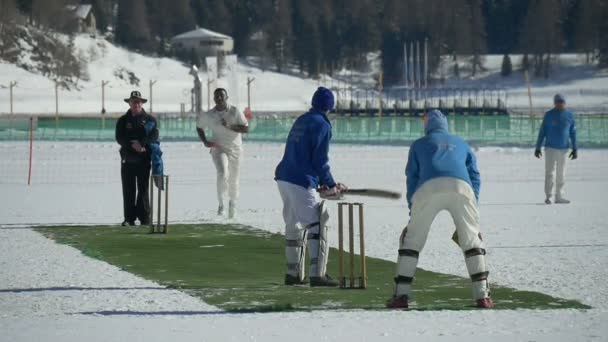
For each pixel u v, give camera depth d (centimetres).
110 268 3397
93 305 2688
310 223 2980
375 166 9256
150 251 3850
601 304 2623
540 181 7512
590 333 2222
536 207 5525
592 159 10288
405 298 2600
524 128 15350
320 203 2984
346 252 3794
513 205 5644
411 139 14638
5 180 7938
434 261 3484
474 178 2631
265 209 5484
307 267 3416
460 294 2820
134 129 4750
